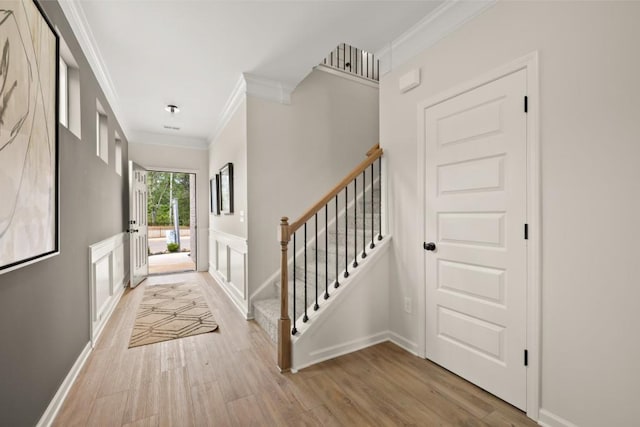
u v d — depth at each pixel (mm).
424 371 2133
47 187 1538
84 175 2365
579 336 1451
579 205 1449
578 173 1452
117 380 2020
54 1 1771
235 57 2805
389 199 2672
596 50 1389
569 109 1482
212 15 2197
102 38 2455
